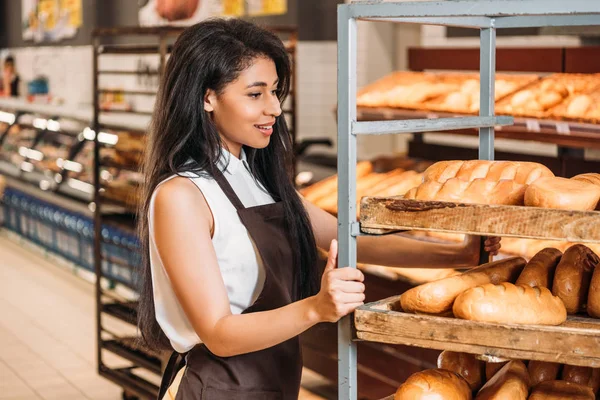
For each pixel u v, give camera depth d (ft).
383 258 7.95
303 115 28.12
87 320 21.58
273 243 7.32
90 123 26.37
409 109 16.51
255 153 7.55
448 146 16.22
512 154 14.23
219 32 6.85
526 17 7.35
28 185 29.30
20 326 21.13
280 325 6.15
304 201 8.11
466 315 5.58
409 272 13.35
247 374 7.22
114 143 20.35
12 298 23.73
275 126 7.57
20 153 30.94
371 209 5.82
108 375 16.42
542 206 5.42
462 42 21.33
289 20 28.25
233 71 6.78
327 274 5.87
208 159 7.00
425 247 7.88
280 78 7.26
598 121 12.83
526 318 5.53
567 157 13.39
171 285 6.78
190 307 6.62
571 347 5.22
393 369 14.29
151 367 15.25
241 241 7.18
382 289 13.93
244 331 6.29
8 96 41.27
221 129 7.10
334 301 5.82
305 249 7.59
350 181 5.81
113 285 23.00
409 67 18.10
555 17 7.25
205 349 7.23
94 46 16.56
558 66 14.88
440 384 5.98
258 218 7.25
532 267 6.26
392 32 25.89
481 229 5.45
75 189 26.16
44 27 43.73
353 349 6.00
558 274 6.13
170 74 6.97
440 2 5.49
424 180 6.34
